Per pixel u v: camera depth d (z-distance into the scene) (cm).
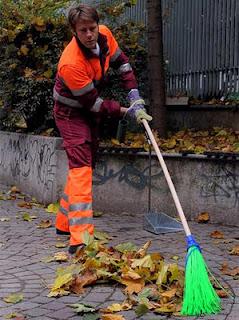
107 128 893
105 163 784
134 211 773
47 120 927
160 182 753
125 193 777
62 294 467
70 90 570
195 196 730
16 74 898
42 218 763
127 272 488
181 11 1012
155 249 598
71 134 589
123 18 1073
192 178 730
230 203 709
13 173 1017
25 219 749
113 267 512
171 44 1030
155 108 900
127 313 430
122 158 773
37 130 961
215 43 949
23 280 505
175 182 740
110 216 769
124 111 588
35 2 918
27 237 657
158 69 895
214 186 717
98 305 447
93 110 574
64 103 590
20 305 447
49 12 893
